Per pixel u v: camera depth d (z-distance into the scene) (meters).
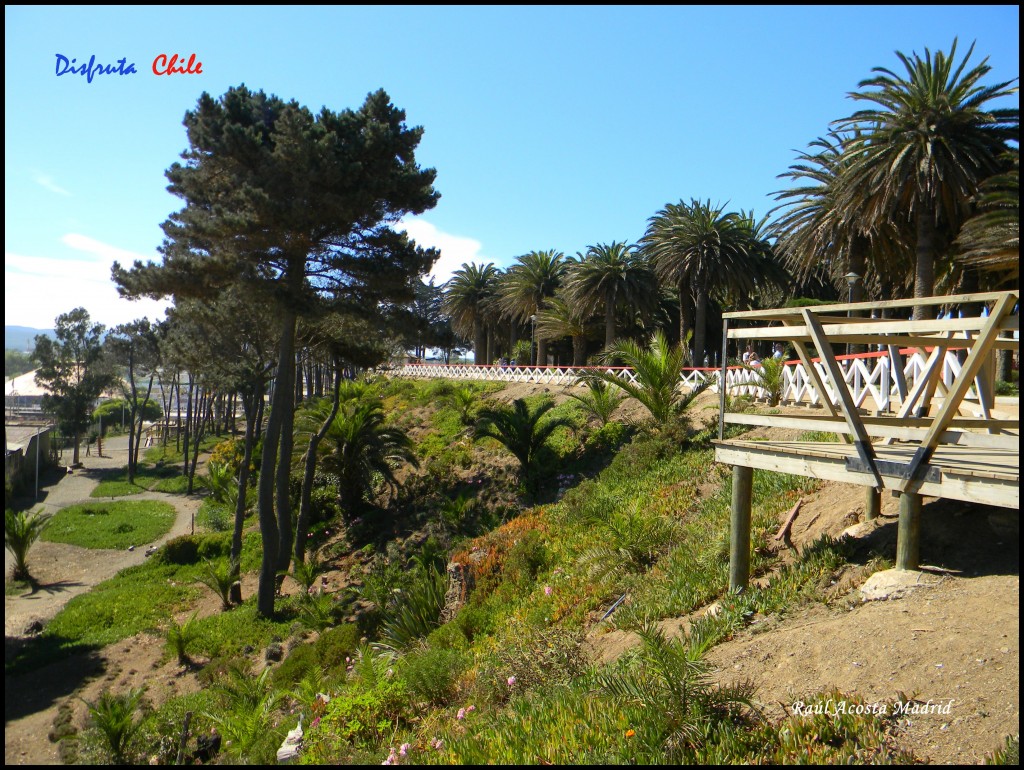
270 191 16.92
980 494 5.01
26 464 39.12
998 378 18.42
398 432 28.59
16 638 16.23
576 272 42.22
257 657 15.45
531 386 39.22
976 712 4.04
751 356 26.28
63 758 9.13
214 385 27.19
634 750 4.52
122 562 25.00
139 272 17.47
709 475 14.11
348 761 6.47
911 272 25.42
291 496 29.33
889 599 6.05
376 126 18.20
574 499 16.70
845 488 9.39
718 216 36.44
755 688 5.10
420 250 20.02
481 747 5.37
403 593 14.59
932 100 18.61
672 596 8.36
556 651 7.57
